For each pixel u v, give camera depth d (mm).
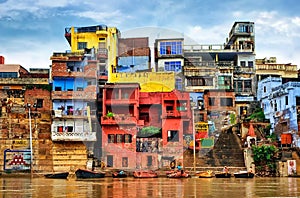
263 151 45000
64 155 46188
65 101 48781
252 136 48219
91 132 44406
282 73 62781
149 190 27469
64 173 42469
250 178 40906
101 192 26078
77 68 50219
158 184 32594
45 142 46938
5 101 50062
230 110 51844
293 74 62969
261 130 53125
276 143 48938
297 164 44938
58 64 49812
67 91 48781
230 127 50594
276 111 53781
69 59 50031
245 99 58656
